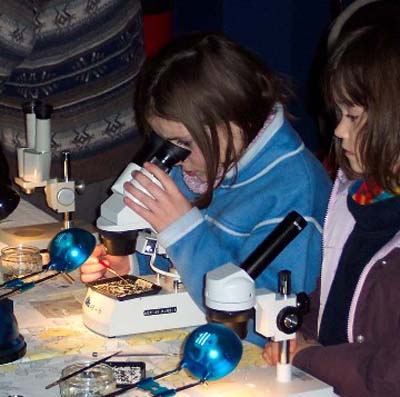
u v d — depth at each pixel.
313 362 1.72
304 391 1.53
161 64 1.97
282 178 2.02
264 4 4.47
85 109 2.87
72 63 2.81
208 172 1.92
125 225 1.82
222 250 1.89
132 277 1.95
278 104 2.06
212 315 1.45
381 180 1.75
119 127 2.94
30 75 2.82
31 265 2.09
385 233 1.86
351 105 1.75
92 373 1.50
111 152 2.94
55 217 2.74
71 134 2.86
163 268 2.20
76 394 1.46
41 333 1.81
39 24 2.74
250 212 2.02
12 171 2.86
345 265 1.92
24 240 2.34
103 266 2.11
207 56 1.94
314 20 4.57
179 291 1.86
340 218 1.96
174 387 1.55
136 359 1.68
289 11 4.51
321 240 2.02
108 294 1.83
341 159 1.94
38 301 1.99
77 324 1.87
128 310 1.80
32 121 2.33
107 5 2.81
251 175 2.06
